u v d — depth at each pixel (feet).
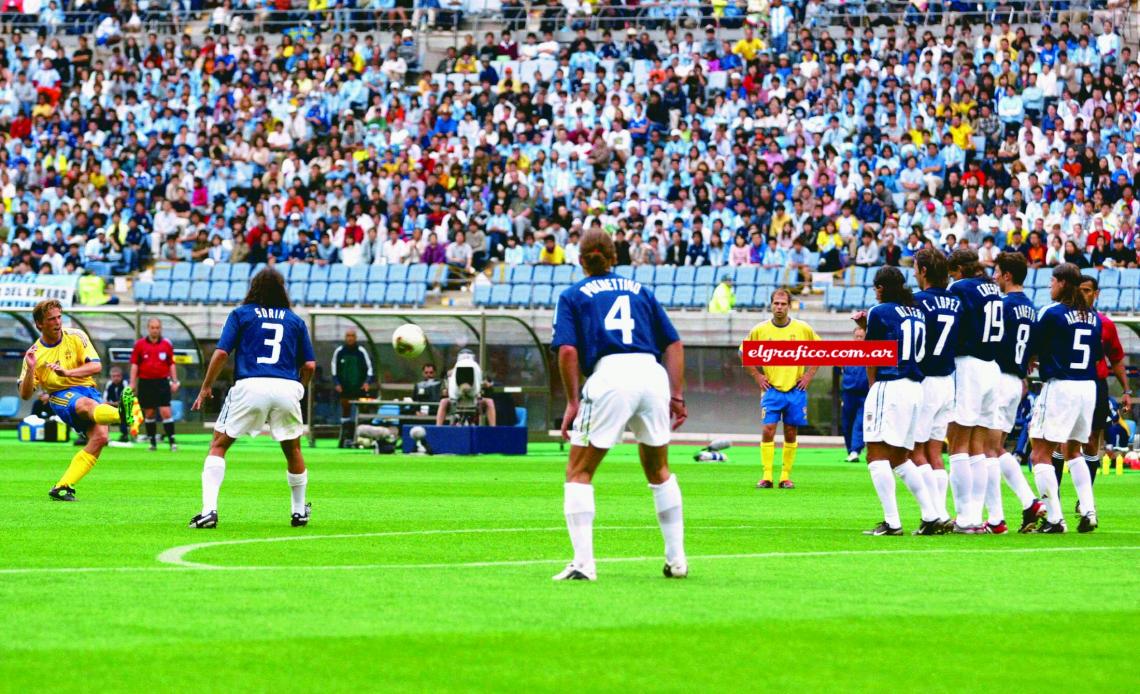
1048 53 180.65
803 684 27.71
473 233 171.53
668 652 30.42
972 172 168.66
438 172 178.70
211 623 33.30
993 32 189.98
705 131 181.57
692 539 53.98
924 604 36.96
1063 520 57.16
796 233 166.61
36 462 101.76
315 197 177.68
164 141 191.31
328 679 27.61
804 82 183.93
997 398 56.70
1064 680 28.30
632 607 36.01
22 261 177.37
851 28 191.11
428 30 210.18
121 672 28.04
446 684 27.32
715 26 200.03
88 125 194.59
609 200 174.91
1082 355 56.59
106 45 212.84
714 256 163.73
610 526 58.90
